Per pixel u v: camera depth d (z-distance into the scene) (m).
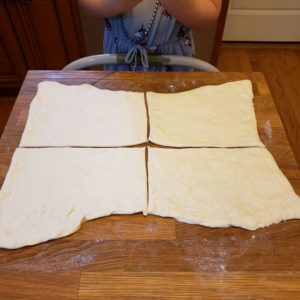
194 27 0.80
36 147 0.63
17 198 0.54
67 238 0.50
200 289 0.45
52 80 0.78
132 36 0.84
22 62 1.52
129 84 0.78
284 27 2.06
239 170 0.60
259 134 0.67
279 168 0.61
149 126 0.68
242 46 2.13
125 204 0.54
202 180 0.58
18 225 0.51
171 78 0.80
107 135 0.66
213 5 0.78
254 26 2.06
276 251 0.49
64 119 0.69
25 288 0.45
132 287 0.45
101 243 0.49
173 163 0.61
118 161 0.61
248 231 0.51
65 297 0.44
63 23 1.37
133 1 0.73
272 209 0.53
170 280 0.45
